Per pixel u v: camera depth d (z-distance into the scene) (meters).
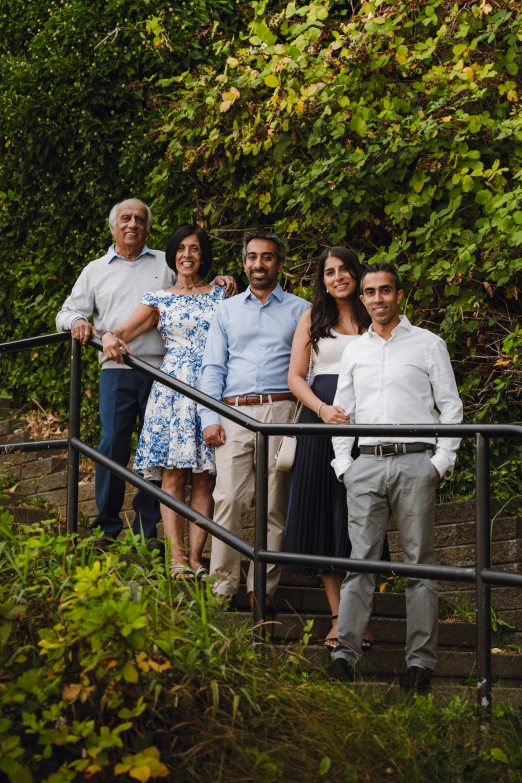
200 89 6.60
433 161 5.80
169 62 7.66
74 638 2.90
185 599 3.74
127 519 6.33
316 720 3.01
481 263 5.72
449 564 5.30
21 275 8.62
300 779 2.82
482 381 5.84
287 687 3.12
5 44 8.95
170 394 4.79
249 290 4.73
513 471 5.65
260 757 2.82
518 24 5.92
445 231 5.77
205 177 6.86
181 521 4.80
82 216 8.20
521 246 5.50
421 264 5.79
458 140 5.74
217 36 7.54
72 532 4.44
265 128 6.36
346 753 2.93
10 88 8.25
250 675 3.10
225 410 3.86
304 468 4.33
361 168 6.04
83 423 7.90
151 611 3.23
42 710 2.81
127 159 7.76
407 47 6.18
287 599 4.66
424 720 3.32
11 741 2.62
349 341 4.42
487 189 5.80
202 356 4.77
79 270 8.26
